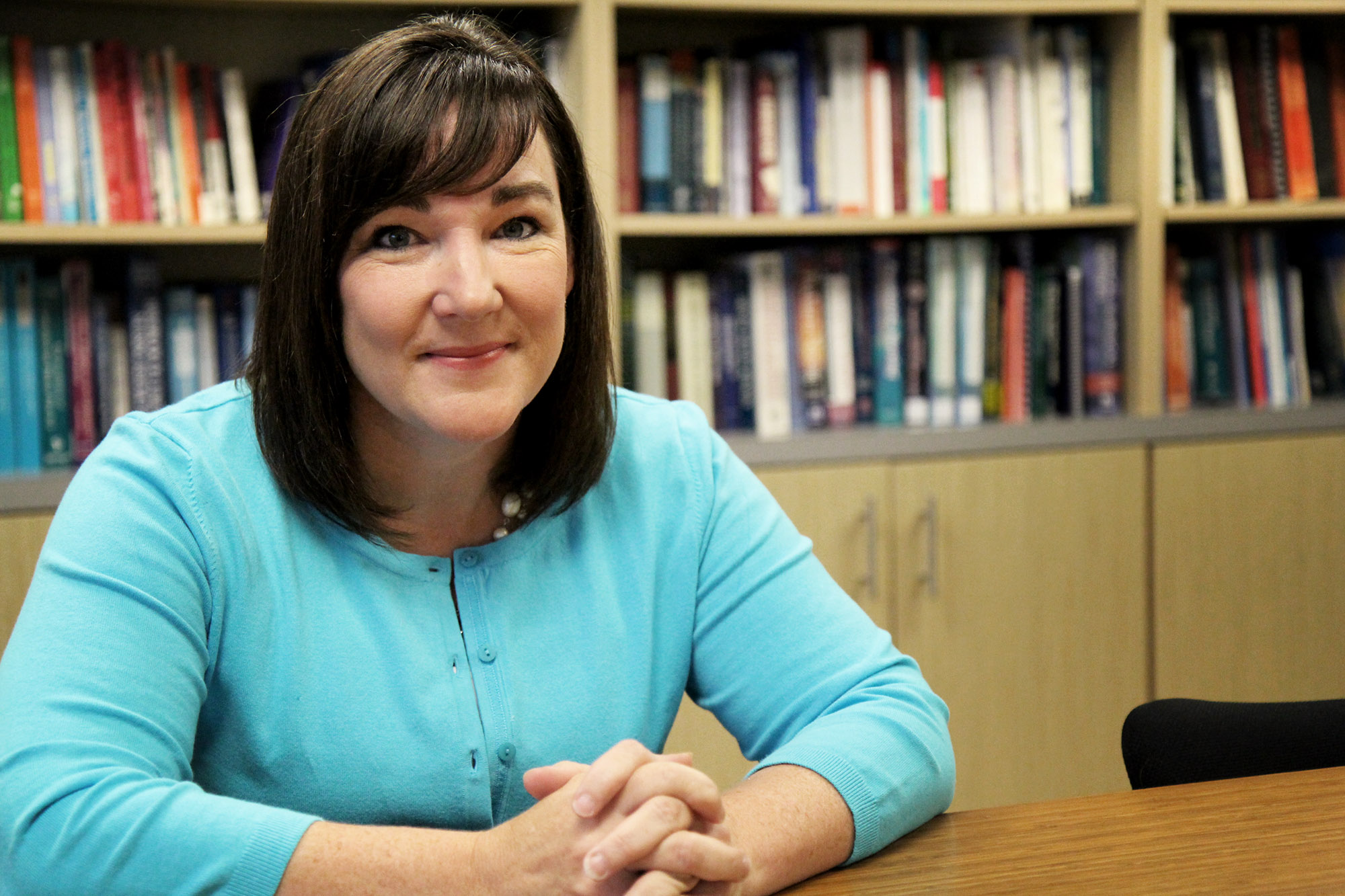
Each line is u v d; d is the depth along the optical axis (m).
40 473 2.02
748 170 2.29
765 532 1.15
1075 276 2.40
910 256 2.33
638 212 2.25
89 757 0.81
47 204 2.01
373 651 0.97
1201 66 2.43
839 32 2.29
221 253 2.32
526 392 0.96
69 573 0.88
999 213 2.36
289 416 0.96
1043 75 2.38
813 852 0.85
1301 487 2.48
